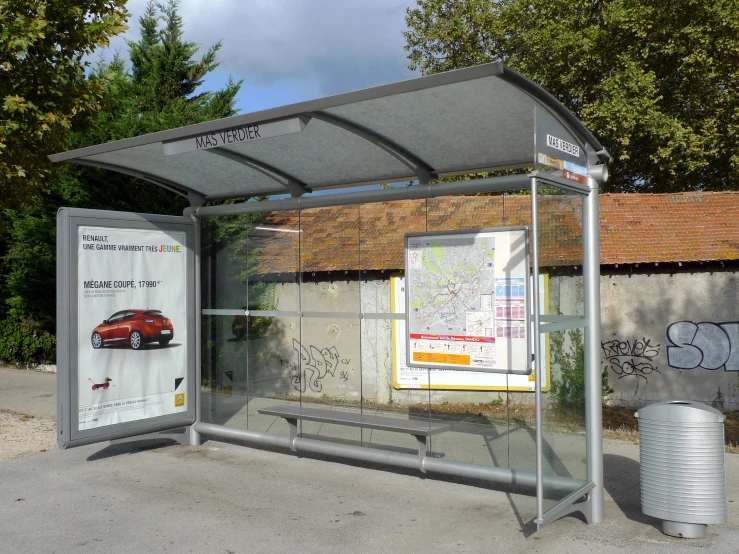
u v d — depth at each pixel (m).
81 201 11.46
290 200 7.05
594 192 5.23
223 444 7.83
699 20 18.41
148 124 11.63
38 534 5.06
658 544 4.68
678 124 18.00
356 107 5.07
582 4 20.28
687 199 12.26
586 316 5.19
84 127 10.39
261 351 7.94
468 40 22.23
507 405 6.81
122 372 7.02
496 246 5.96
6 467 6.94
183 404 7.56
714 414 4.74
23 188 9.95
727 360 11.12
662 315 11.38
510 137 5.60
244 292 7.87
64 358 6.56
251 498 5.85
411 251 6.50
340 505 5.65
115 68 13.04
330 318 7.63
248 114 5.25
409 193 6.25
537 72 20.80
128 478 6.48
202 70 13.91
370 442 7.66
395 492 6.01
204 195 7.88
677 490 4.75
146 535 5.01
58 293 6.62
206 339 7.77
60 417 6.58
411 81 4.20
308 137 5.98
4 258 14.70
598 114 18.34
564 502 4.73
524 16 21.05
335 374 7.94
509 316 5.87
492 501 5.74
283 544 4.80
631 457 7.22
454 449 7.08
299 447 6.80
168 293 7.45
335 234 7.80
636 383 11.47
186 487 6.18
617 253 11.33
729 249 11.01
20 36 8.66
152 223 7.29
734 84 18.91
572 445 4.96
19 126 9.10
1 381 13.73
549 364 4.69
